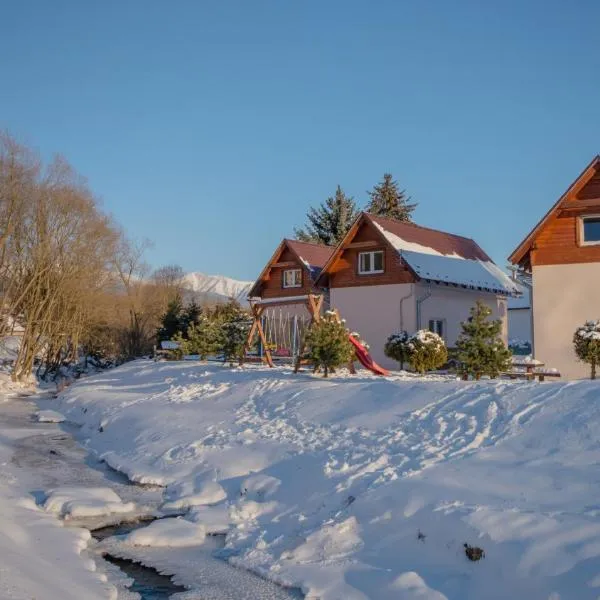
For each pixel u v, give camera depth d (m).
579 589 6.46
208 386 20.77
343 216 54.88
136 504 11.43
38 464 14.72
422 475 9.69
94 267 43.44
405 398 13.76
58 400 27.20
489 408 11.83
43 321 38.44
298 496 10.52
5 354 43.41
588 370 21.66
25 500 11.05
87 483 12.94
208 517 10.46
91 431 19.12
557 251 22.38
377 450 11.32
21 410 25.53
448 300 30.56
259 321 24.69
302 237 55.25
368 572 7.90
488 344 17.91
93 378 32.25
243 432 14.48
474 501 8.52
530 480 8.84
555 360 22.19
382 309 29.56
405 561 8.08
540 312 22.47
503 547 7.38
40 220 38.25
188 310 46.50
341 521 9.21
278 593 7.84
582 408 10.73
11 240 37.78
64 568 8.14
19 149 36.50
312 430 13.54
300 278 34.88
